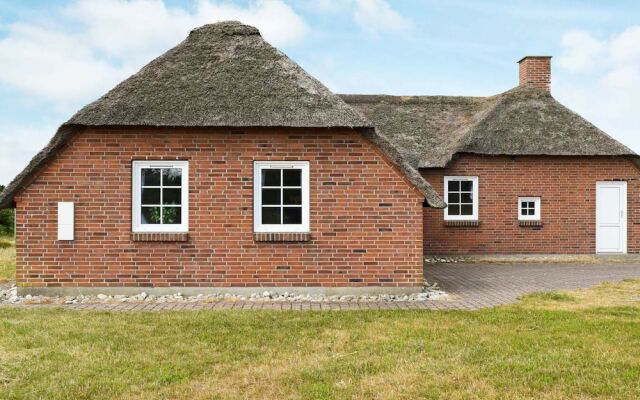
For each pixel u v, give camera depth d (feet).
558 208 66.18
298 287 40.14
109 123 38.65
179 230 40.16
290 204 40.65
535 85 73.67
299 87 41.57
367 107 75.20
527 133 66.49
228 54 43.86
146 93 40.42
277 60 43.68
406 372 22.62
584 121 68.69
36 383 21.30
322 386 21.11
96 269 39.50
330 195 40.42
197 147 39.99
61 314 32.99
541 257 65.72
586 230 66.33
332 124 39.37
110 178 39.60
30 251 39.29
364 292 40.32
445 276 51.72
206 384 21.40
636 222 66.54
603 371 22.68
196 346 26.17
